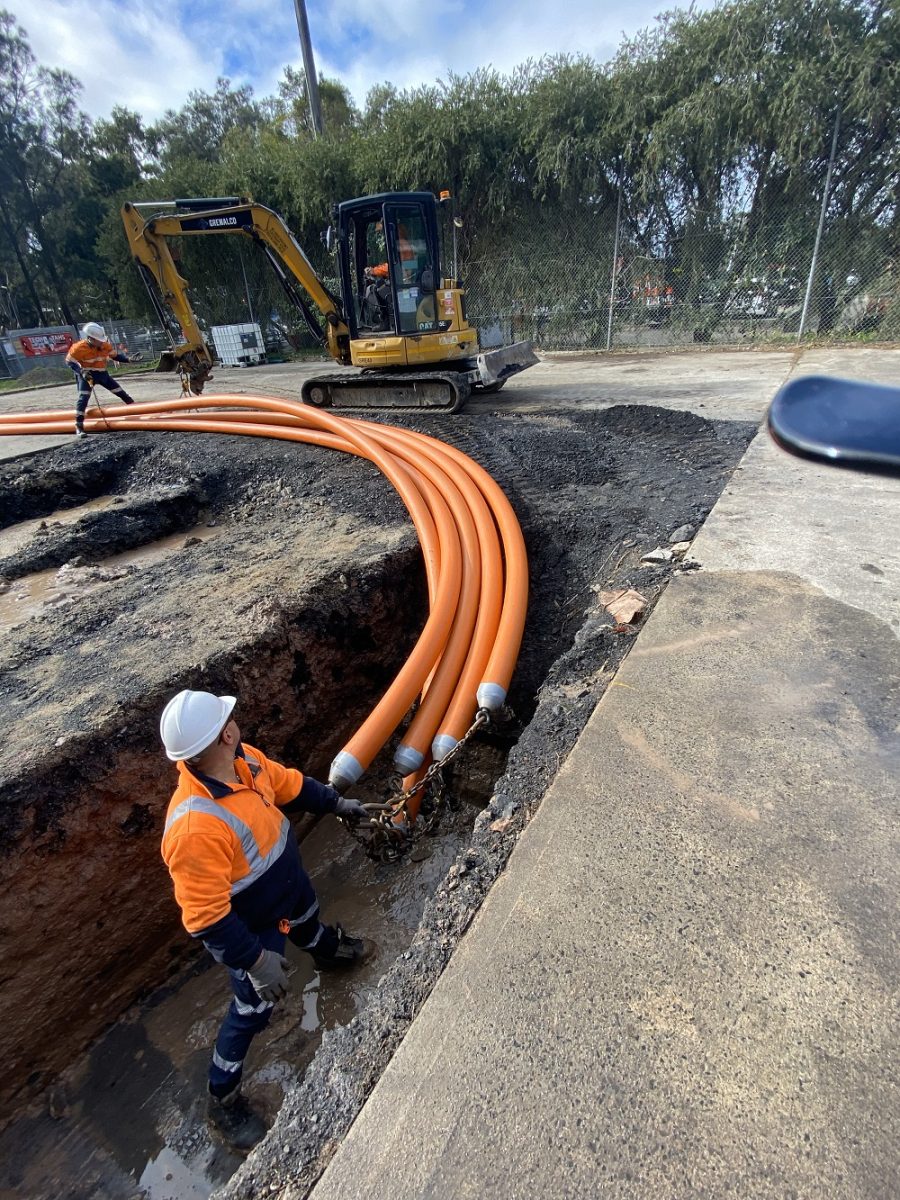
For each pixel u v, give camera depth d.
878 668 3.05
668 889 2.10
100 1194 2.80
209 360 10.45
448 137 14.80
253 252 19.73
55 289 34.12
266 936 2.71
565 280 15.38
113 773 3.40
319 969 3.41
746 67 12.00
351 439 6.97
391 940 3.54
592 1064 1.66
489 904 2.13
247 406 8.87
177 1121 3.00
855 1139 1.45
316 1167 1.60
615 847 2.27
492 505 5.38
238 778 2.53
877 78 11.12
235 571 5.06
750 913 1.99
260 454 7.67
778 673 3.08
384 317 8.91
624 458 6.43
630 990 1.82
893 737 2.64
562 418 8.08
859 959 1.83
